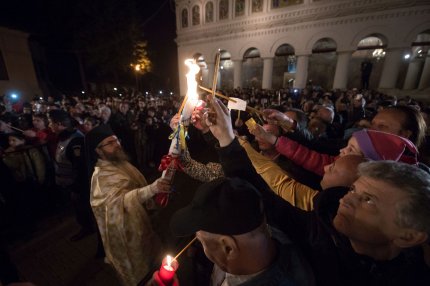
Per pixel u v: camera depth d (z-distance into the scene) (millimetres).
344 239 684
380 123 1329
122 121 4871
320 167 1381
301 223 907
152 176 4699
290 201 994
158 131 5188
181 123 1329
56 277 2252
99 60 18328
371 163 666
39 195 3023
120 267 1746
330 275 696
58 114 2717
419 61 14695
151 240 1773
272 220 919
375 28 13133
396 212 569
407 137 1272
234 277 675
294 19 15391
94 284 2182
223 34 18953
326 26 14477
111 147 1810
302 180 1586
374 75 17516
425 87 14305
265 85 17766
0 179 2566
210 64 20469
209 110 968
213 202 598
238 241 584
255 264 617
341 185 862
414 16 12055
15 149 2764
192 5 20172
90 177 1898
